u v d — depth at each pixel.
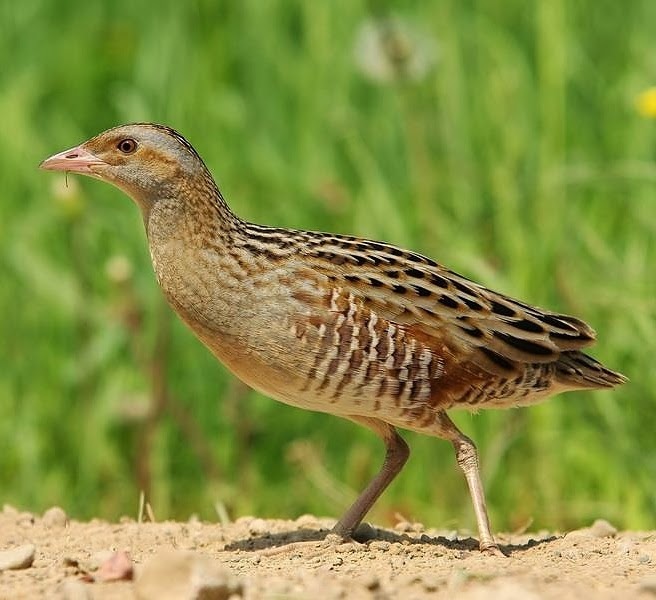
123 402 12.73
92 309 13.30
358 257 9.29
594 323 12.70
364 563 8.52
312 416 13.12
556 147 13.48
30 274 13.69
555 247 12.83
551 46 13.84
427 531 10.35
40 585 7.72
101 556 8.30
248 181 14.09
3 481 13.02
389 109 14.37
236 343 9.20
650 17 14.85
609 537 9.70
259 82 14.85
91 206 14.05
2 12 15.68
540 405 12.36
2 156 14.43
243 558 8.82
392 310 9.12
